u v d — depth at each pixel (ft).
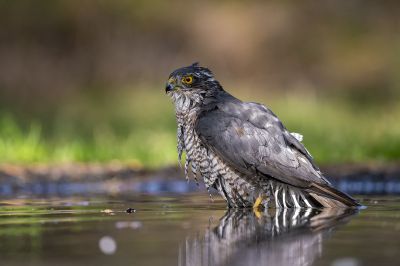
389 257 18.25
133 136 61.11
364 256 18.42
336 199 28.17
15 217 26.63
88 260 18.39
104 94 98.48
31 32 111.04
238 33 110.93
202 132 30.01
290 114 76.28
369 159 51.19
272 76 107.24
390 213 26.61
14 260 18.44
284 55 110.32
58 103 93.15
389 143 55.16
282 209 28.84
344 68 107.55
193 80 31.40
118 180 44.98
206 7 114.42
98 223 24.67
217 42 110.63
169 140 57.06
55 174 46.03
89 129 68.80
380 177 43.78
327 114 77.46
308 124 69.36
